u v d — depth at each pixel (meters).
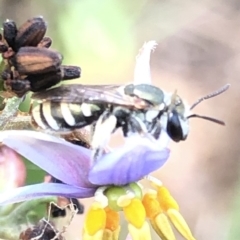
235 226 0.13
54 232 0.09
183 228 0.08
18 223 0.09
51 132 0.09
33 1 0.15
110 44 0.13
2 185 0.09
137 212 0.08
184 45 0.17
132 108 0.08
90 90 0.08
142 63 0.09
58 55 0.08
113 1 0.13
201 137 0.16
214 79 0.17
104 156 0.08
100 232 0.08
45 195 0.09
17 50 0.08
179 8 0.17
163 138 0.09
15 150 0.09
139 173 0.08
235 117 0.16
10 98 0.09
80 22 0.13
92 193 0.09
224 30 0.18
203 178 0.15
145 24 0.17
